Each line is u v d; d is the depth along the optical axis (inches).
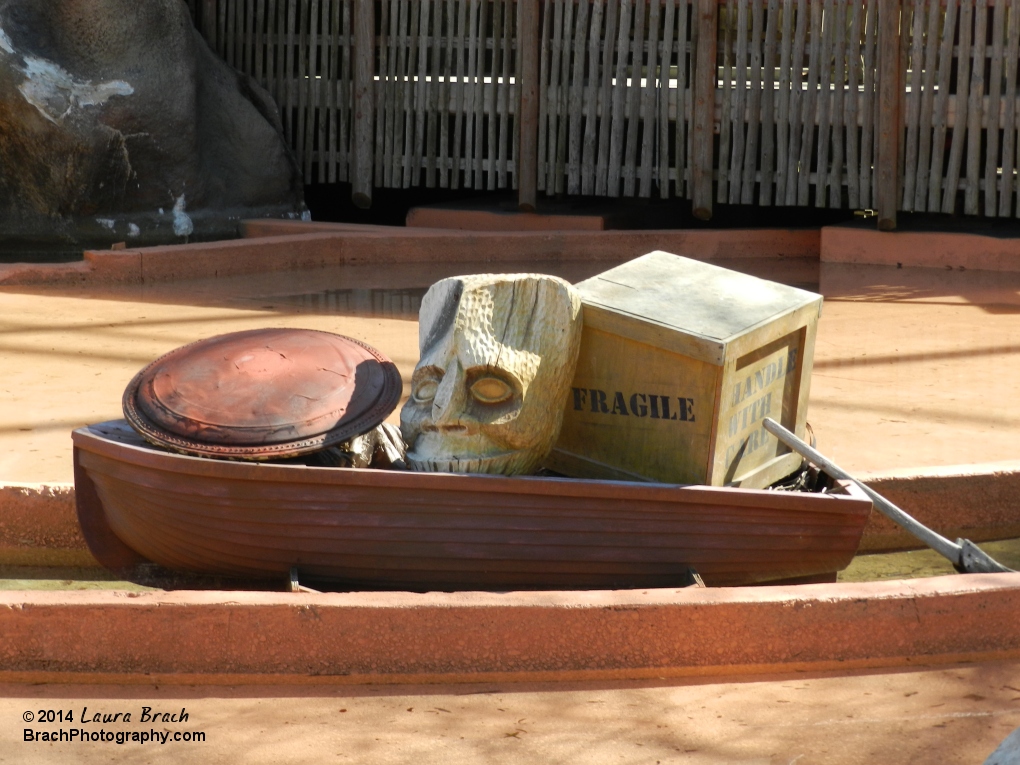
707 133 956.6
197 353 365.1
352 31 1056.2
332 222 1091.9
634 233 948.6
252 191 1051.3
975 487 429.4
